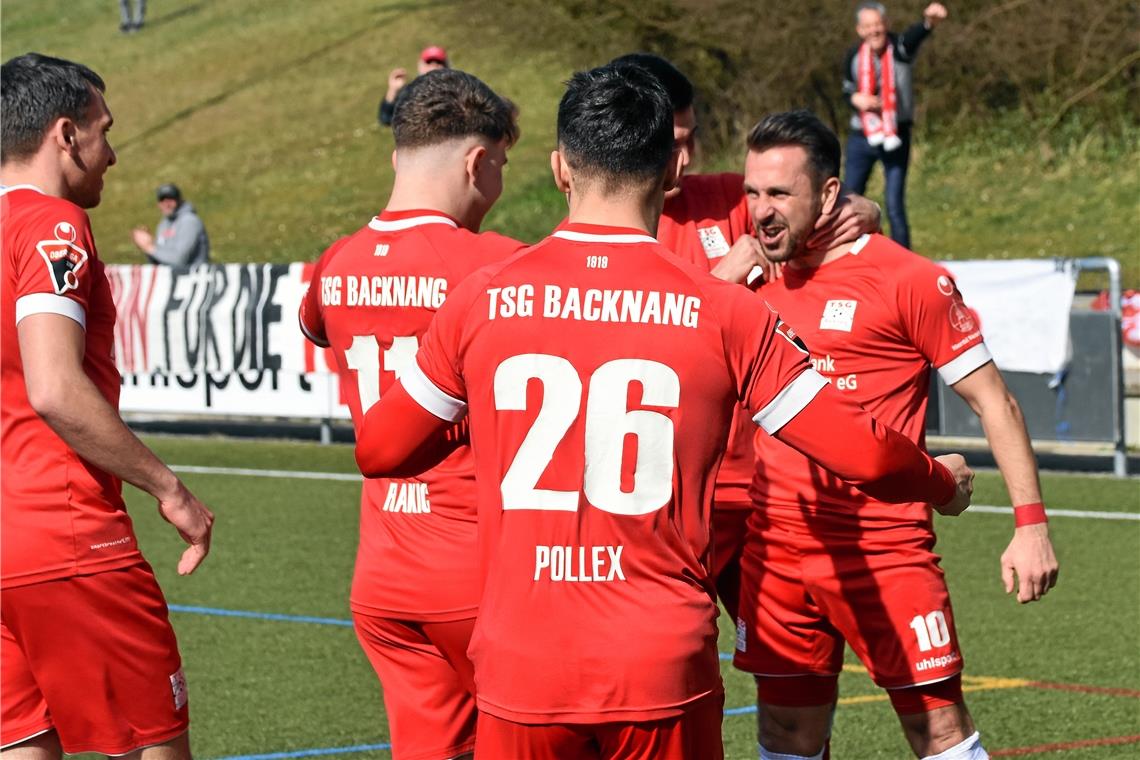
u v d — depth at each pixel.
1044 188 39.59
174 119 62.84
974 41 40.66
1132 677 12.95
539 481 6.15
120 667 7.95
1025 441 8.52
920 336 8.66
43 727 8.26
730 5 41.25
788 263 9.18
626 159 6.30
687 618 6.15
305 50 68.31
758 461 9.21
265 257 46.59
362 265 8.26
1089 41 40.44
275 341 27.75
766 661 9.23
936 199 40.31
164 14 80.94
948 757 8.70
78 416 7.54
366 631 8.49
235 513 21.53
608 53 44.34
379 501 8.41
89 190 8.37
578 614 6.10
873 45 27.75
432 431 6.62
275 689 13.17
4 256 7.70
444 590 8.09
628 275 6.20
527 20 45.28
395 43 66.50
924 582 8.69
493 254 8.00
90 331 8.02
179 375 28.70
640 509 6.11
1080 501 20.92
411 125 8.32
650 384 6.11
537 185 47.41
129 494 24.02
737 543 10.07
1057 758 10.95
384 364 8.24
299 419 31.83
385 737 11.81
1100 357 22.31
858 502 8.73
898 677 8.69
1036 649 13.91
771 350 6.18
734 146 43.31
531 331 6.19
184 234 31.98
